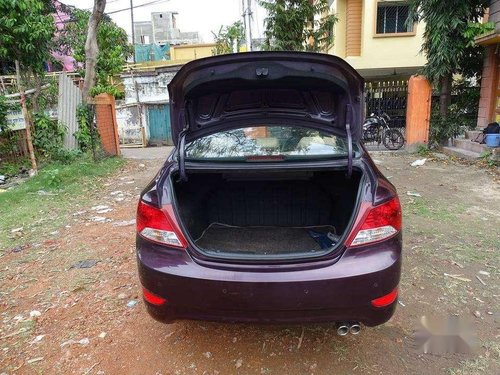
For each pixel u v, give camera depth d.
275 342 2.43
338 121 2.67
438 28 8.66
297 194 3.15
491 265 3.32
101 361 2.30
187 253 2.06
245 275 1.97
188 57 23.78
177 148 2.64
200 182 2.94
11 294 3.09
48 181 6.73
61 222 4.86
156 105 17.50
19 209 5.40
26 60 9.52
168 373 2.20
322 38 10.97
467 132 9.05
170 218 2.12
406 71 15.45
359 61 14.58
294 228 3.11
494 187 5.95
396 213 2.12
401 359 2.26
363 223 2.04
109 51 12.04
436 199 5.38
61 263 3.63
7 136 8.24
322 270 1.96
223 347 2.39
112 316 2.74
